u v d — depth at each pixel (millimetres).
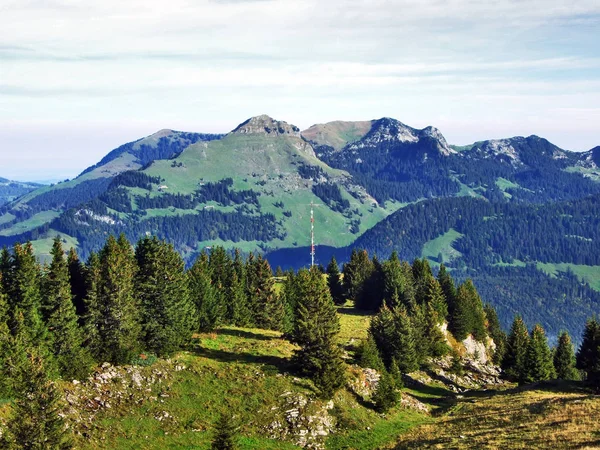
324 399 68750
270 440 61250
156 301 73750
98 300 68562
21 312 61281
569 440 48281
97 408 59688
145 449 55438
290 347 85562
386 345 95875
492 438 54688
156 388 65938
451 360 109750
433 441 58438
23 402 47125
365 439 64062
